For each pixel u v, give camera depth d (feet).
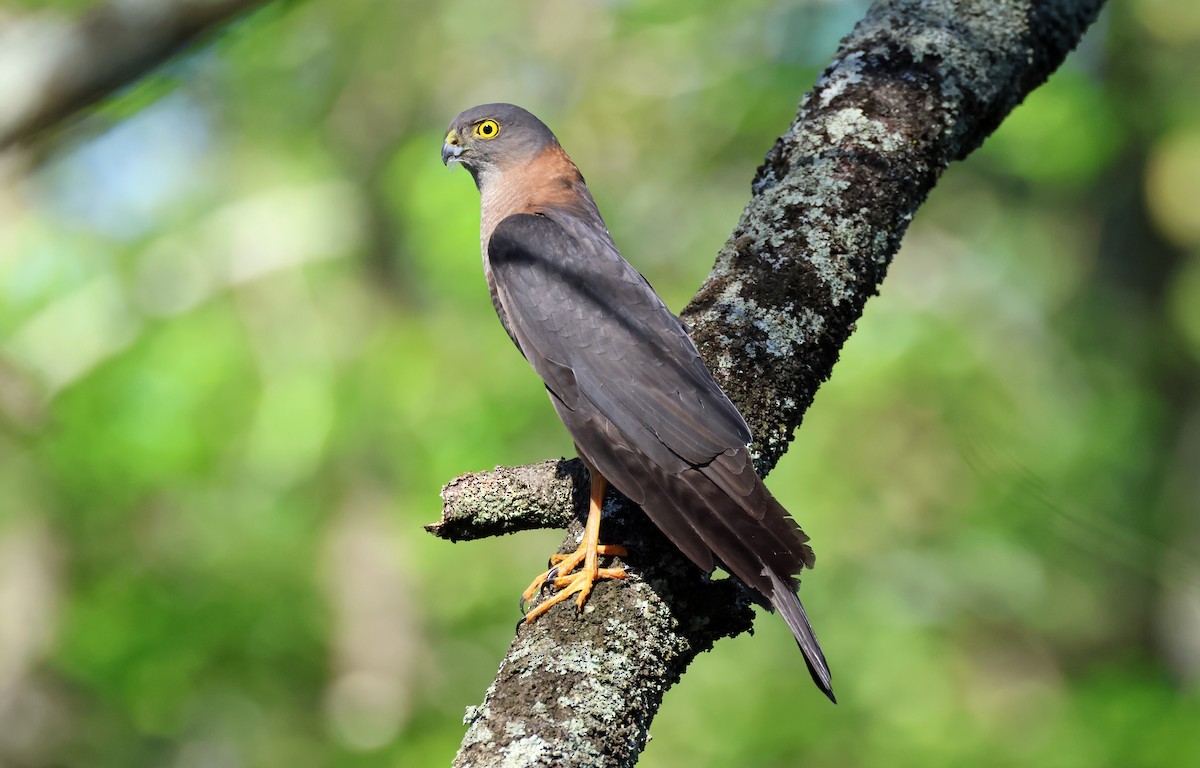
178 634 44.96
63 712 50.70
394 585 53.93
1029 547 34.09
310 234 53.62
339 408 46.47
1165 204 45.88
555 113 53.06
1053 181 48.73
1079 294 43.39
